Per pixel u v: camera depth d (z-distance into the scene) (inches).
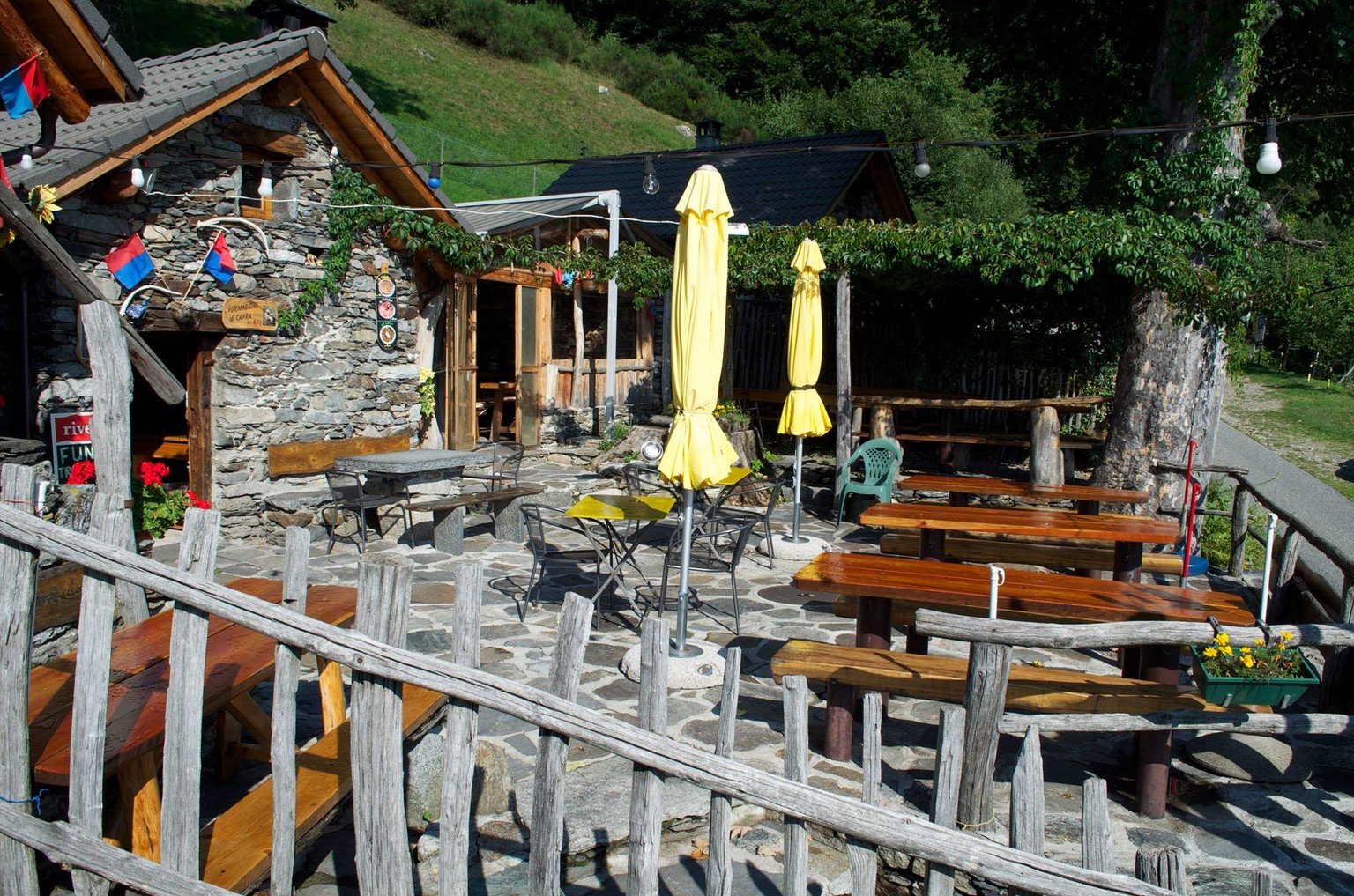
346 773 129.6
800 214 649.6
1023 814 99.5
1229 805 176.9
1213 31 393.7
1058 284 392.2
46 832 105.7
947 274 494.0
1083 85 603.2
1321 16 467.8
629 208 717.3
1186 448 416.8
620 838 152.8
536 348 552.7
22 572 104.3
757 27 1834.4
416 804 151.8
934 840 98.1
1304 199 719.7
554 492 433.4
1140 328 416.8
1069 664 251.9
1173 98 414.3
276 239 378.0
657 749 101.1
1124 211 423.5
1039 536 247.9
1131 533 245.0
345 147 407.8
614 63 1795.0
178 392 210.1
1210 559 380.8
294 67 365.7
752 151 328.5
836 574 200.4
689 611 284.2
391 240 429.4
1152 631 149.3
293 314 383.2
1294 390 962.1
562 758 103.8
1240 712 156.8
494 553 350.0
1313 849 161.8
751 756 185.6
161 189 341.7
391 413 439.2
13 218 187.9
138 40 1034.1
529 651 242.2
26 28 196.9
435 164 414.3
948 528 253.3
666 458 219.3
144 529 307.6
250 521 369.7
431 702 149.4
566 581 312.7
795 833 102.7
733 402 507.8
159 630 149.0
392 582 106.3
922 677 175.5
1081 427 595.8
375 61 1453.0
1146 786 170.2
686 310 215.2
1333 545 233.8
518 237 526.3
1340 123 533.6
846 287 428.5
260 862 113.0
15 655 104.4
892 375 638.5
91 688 103.4
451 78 1521.9
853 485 418.3
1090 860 96.8
